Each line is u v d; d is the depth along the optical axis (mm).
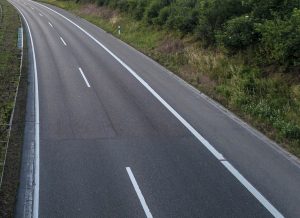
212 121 16719
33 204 10898
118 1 44625
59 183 11914
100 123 16406
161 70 24656
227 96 19547
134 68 25016
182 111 17812
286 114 16703
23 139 15078
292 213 10438
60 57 28531
